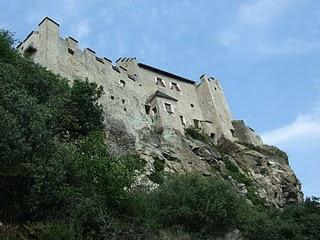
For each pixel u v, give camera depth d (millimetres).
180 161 43375
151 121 49844
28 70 33031
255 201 44094
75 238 19734
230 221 27234
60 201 21188
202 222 26688
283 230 26625
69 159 23078
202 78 63875
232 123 61062
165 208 26672
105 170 22891
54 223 20047
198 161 45188
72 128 29594
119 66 54875
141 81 55812
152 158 40781
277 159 55406
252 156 52438
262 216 27922
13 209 20172
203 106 61156
